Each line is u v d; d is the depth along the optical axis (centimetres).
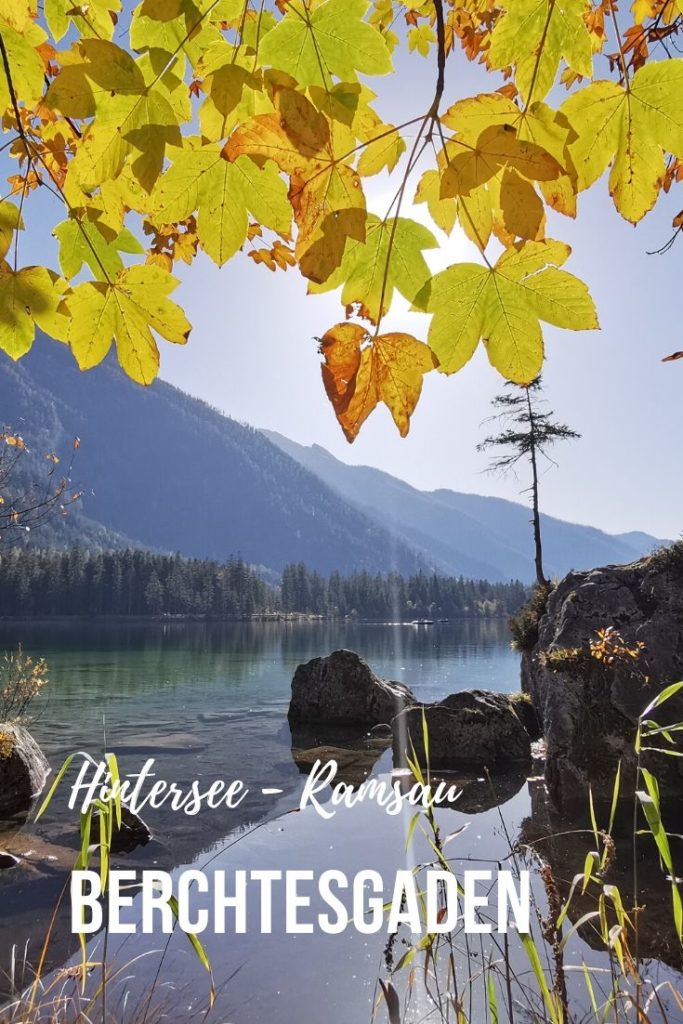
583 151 68
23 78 90
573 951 437
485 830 780
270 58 72
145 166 73
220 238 77
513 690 2347
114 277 91
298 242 68
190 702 1931
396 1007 196
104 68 71
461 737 1206
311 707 1673
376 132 70
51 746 1270
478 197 72
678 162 104
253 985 436
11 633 6356
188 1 78
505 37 75
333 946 496
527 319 68
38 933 525
